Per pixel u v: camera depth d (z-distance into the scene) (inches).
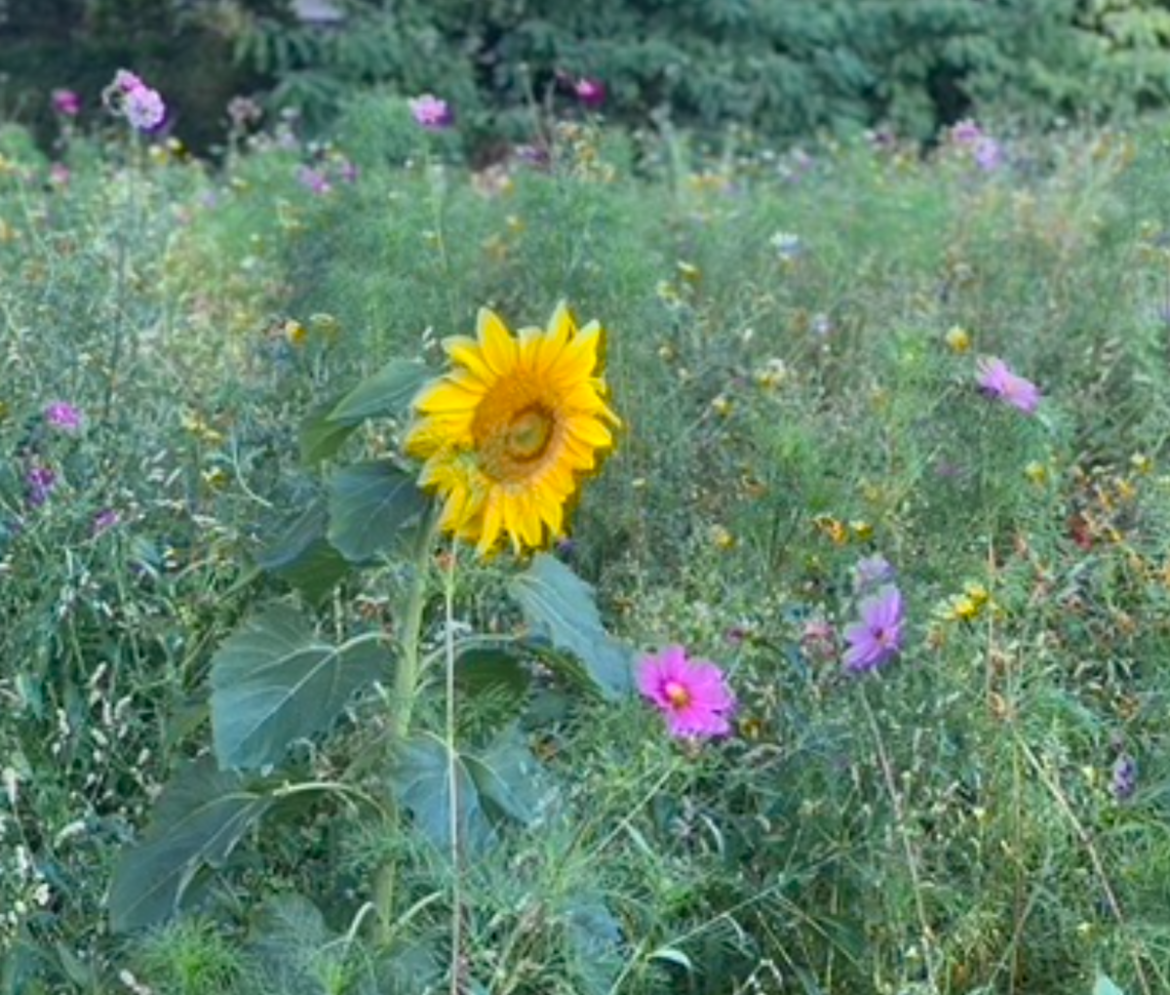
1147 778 128.1
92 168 277.3
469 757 108.6
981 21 430.3
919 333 164.7
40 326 168.7
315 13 406.3
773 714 126.5
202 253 236.5
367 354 163.3
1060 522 150.9
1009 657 125.2
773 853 122.3
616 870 111.0
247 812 111.5
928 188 273.1
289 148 294.0
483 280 203.2
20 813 126.3
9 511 138.5
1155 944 116.3
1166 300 201.0
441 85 401.4
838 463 149.5
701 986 120.7
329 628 131.8
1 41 414.0
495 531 107.0
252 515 146.3
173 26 408.5
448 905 107.5
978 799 122.0
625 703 113.9
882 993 113.2
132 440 152.9
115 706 129.3
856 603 129.2
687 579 142.1
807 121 418.0
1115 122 386.3
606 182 206.7
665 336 189.9
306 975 103.3
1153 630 137.5
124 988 113.7
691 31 415.8
